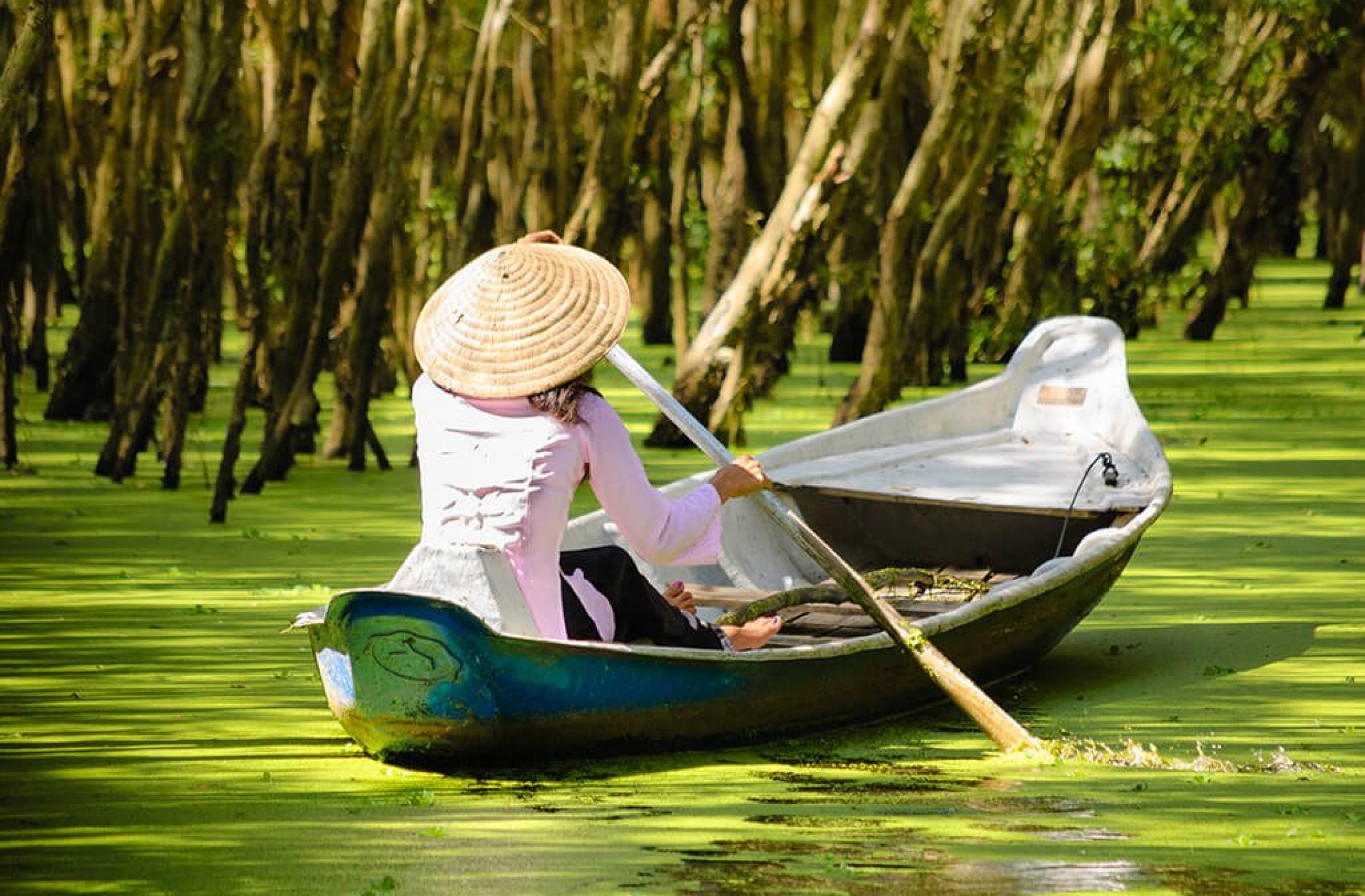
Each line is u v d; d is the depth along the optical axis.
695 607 22.64
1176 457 46.00
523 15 60.34
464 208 55.28
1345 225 89.81
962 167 58.84
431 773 19.61
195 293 41.81
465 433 19.70
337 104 44.00
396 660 18.94
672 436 48.00
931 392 60.19
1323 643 26.23
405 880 15.93
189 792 18.84
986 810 18.12
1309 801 18.44
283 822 17.73
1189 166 67.00
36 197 52.06
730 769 19.81
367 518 38.09
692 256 74.62
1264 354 71.94
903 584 25.50
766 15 61.97
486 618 19.41
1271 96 70.06
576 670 19.23
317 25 44.03
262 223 44.22
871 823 17.66
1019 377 32.09
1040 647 24.25
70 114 59.22
